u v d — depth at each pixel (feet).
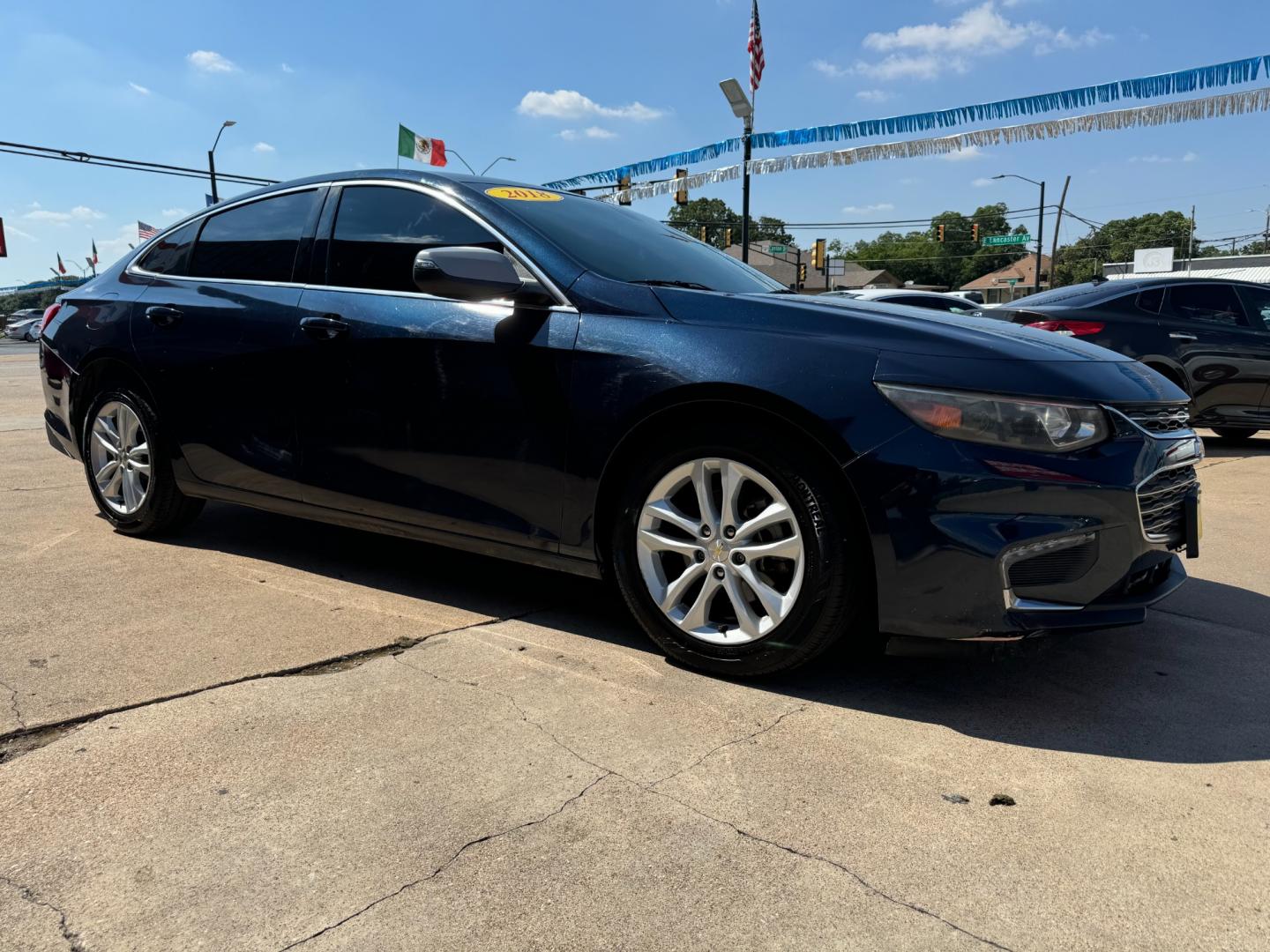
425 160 66.49
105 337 12.64
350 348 10.27
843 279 241.14
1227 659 9.25
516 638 9.50
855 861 5.71
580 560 9.11
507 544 9.53
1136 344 23.94
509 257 9.57
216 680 8.17
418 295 10.05
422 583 11.39
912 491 7.41
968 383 7.45
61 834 5.80
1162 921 5.17
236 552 12.57
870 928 5.09
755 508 8.38
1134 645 9.65
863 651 9.38
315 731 7.28
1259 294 23.86
